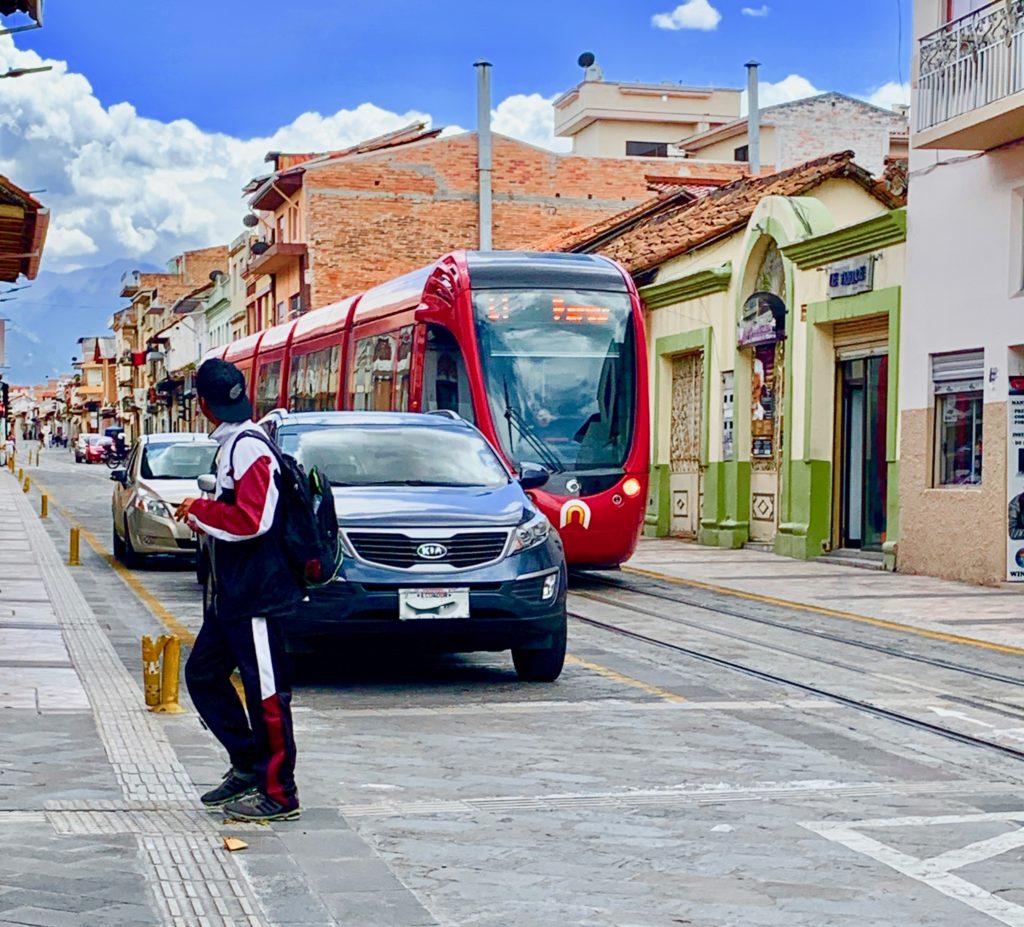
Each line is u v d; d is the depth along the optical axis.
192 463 21.56
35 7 14.40
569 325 18.03
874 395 22.25
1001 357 18.61
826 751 8.50
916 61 20.17
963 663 12.17
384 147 54.94
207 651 6.70
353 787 7.38
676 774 7.82
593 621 14.64
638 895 5.62
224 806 6.64
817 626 14.55
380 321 21.45
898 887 5.77
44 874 5.61
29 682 10.16
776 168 53.09
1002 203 18.66
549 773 7.80
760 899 5.59
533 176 49.53
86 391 155.12
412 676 11.28
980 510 18.88
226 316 74.75
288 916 5.25
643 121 64.69
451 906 5.44
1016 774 7.95
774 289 24.59
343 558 10.14
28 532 27.30
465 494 11.02
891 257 21.02
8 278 21.22
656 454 28.88
